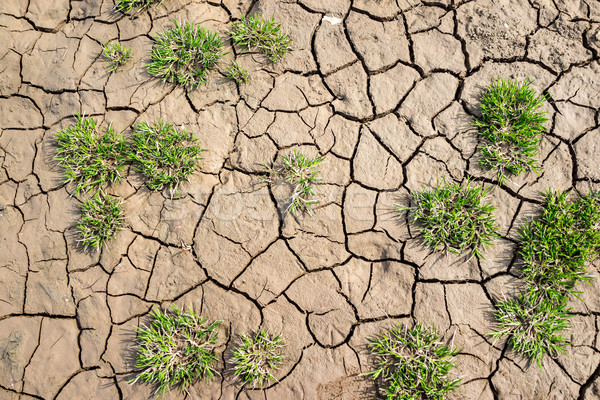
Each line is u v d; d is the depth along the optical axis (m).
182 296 2.91
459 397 2.64
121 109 3.27
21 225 3.14
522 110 2.95
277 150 3.11
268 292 2.88
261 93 3.22
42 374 2.87
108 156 3.13
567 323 2.71
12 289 3.03
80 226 3.01
